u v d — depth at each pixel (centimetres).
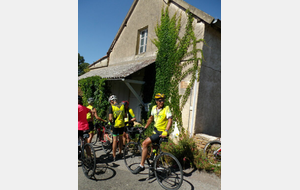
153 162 369
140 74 800
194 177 387
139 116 800
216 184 360
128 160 457
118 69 884
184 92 617
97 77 827
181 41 648
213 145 482
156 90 706
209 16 568
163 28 730
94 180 363
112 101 459
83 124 411
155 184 353
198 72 587
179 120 619
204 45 595
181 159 450
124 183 354
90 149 379
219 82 668
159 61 711
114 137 459
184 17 654
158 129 352
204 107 613
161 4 775
